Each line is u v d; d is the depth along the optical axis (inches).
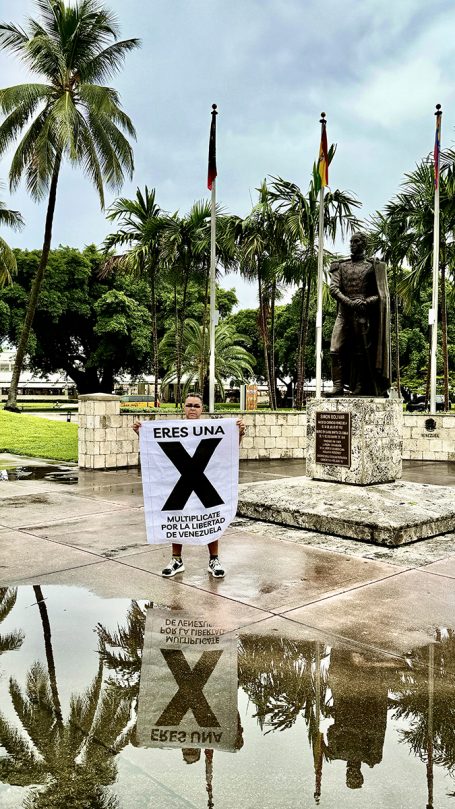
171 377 1279.5
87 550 232.1
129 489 385.1
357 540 243.8
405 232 778.8
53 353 1734.7
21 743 102.6
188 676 128.4
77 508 319.6
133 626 155.8
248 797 89.0
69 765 96.5
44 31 847.7
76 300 1547.7
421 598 177.8
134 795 89.1
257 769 96.3
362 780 94.0
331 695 121.3
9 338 1563.7
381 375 306.5
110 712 113.1
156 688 123.0
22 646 142.9
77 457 556.1
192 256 846.5
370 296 305.6
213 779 93.5
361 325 303.1
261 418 581.0
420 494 280.8
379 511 252.2
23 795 88.8
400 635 151.4
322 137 497.7
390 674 130.5
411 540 239.3
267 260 810.8
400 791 91.2
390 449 303.3
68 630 152.9
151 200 853.2
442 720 112.3
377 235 807.1
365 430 288.0
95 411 490.6
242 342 1898.4
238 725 109.8
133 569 207.0
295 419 592.4
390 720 112.3
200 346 1207.6
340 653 140.6
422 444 603.5
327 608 169.6
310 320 1585.9
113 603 173.2
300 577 197.6
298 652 141.0
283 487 299.7
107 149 881.5
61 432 758.5
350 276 307.4
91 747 101.7
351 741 105.1
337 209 716.7
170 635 150.1
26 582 192.1
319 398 305.9
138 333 1584.6
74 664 133.4
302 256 773.9
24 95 818.2
